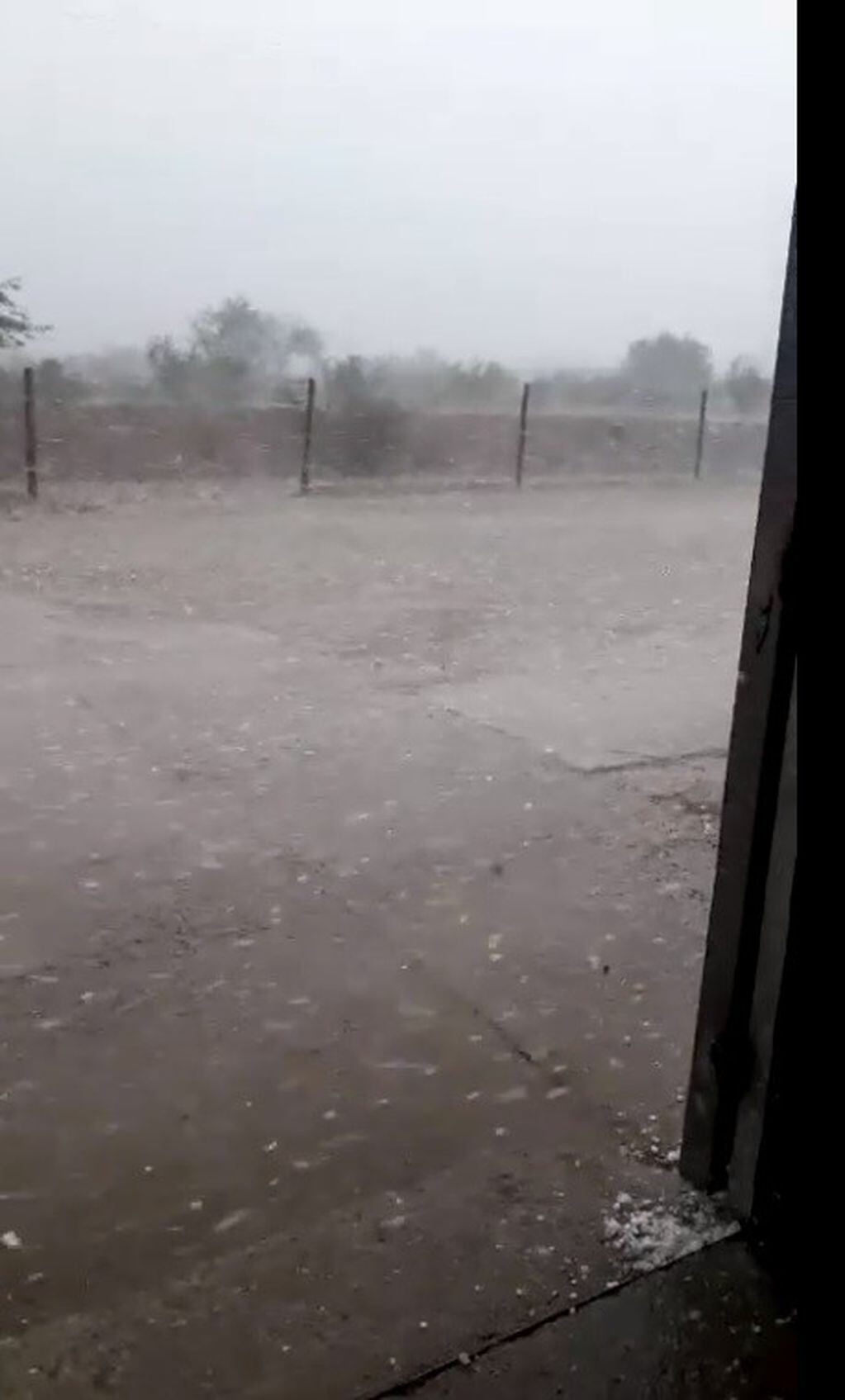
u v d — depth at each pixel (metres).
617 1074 2.40
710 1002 1.90
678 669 6.21
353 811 3.94
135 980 2.78
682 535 11.98
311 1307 1.74
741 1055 1.88
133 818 3.82
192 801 3.99
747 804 1.77
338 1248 1.87
